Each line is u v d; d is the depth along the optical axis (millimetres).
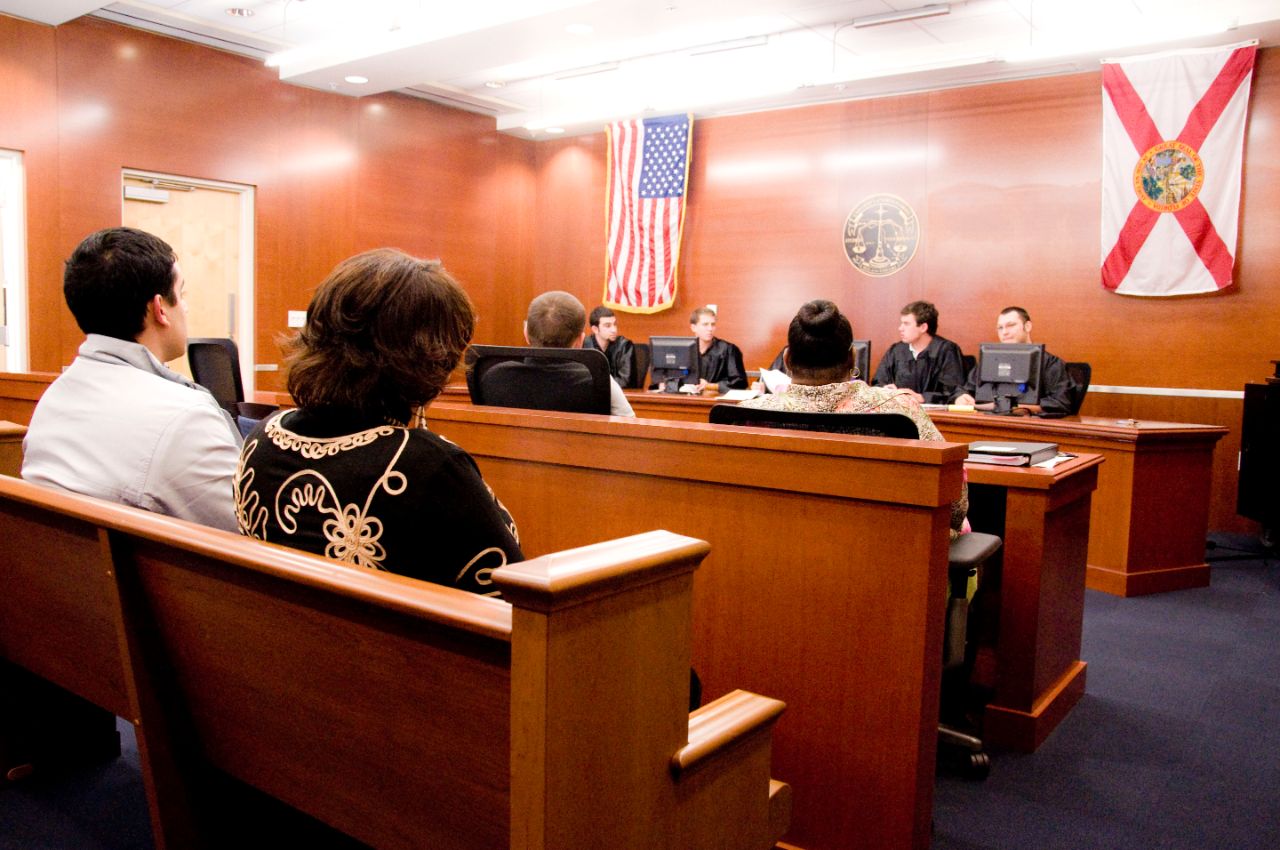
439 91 8438
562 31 6199
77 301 1768
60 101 6465
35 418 1748
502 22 6051
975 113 7262
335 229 8117
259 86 7543
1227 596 4543
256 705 1249
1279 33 5863
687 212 8734
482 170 9211
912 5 6195
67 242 6566
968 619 2582
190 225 7344
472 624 860
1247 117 6141
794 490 1766
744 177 8422
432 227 8828
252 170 7543
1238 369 6285
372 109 8305
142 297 1779
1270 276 6152
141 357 1758
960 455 1643
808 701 1804
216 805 1442
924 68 6773
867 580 1711
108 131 6711
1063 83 6875
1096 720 2945
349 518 1124
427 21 6387
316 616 1109
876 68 6988
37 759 2199
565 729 820
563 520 2162
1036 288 7059
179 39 7051
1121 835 2209
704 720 1045
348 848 1417
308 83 7703
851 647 1741
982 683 2861
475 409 2342
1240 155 6133
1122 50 6246
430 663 988
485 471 2314
